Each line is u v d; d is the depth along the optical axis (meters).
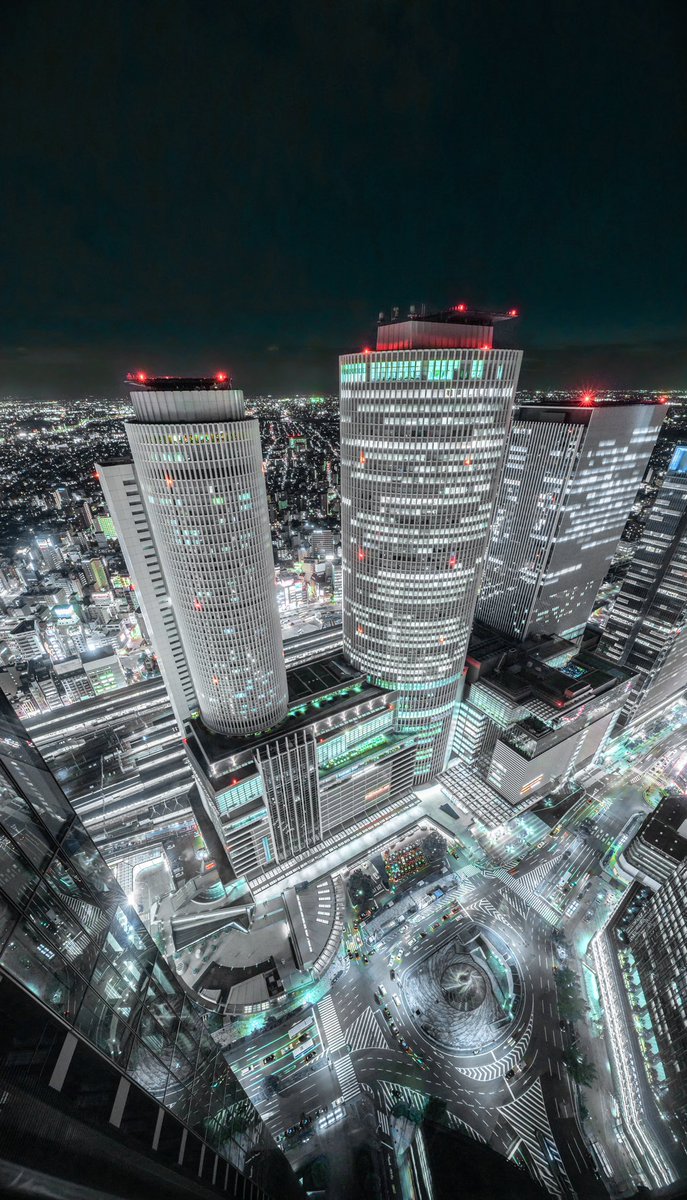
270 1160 78.38
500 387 127.69
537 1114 118.06
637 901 154.75
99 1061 36.31
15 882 33.78
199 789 198.50
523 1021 134.88
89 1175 29.88
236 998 136.88
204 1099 57.97
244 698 157.38
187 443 119.44
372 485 144.50
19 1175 24.58
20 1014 29.11
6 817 35.41
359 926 156.25
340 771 170.75
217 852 177.25
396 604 161.88
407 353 120.38
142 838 188.12
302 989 138.50
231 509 129.88
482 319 125.25
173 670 183.00
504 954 149.62
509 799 194.62
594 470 189.62
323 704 174.88
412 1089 121.44
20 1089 26.75
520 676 198.25
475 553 154.62
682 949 114.12
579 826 192.62
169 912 160.25
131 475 152.00
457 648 176.62
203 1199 45.75
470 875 172.12
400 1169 106.19
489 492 144.75
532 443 196.88
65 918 39.72
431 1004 137.12
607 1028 132.62
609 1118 118.75
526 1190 93.12
